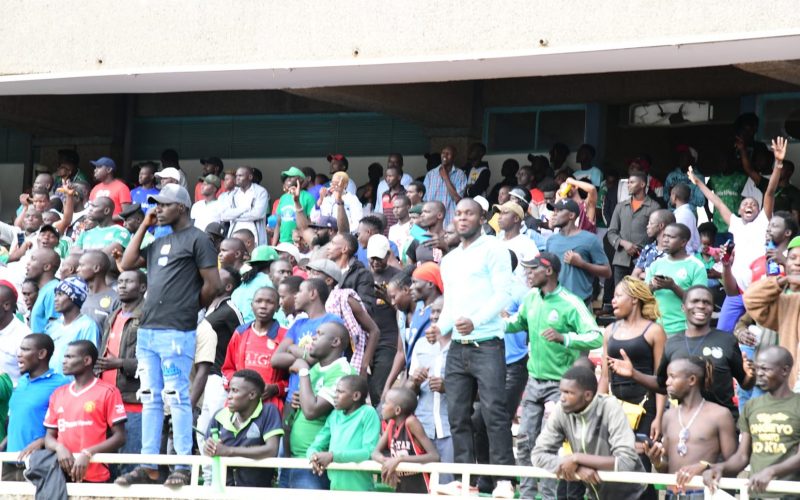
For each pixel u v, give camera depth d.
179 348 18.14
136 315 19.47
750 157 27.19
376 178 31.81
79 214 28.88
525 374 19.25
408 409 16.98
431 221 22.05
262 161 35.38
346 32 24.64
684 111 30.56
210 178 29.08
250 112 35.50
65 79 27.67
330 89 28.22
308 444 17.92
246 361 19.08
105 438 18.39
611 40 21.91
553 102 31.66
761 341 17.95
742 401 18.73
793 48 21.25
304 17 25.06
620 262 25.55
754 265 20.77
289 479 17.94
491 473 15.80
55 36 27.58
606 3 22.00
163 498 17.38
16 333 20.45
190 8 26.23
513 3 22.94
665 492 17.25
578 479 15.14
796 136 28.95
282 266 21.27
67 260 22.62
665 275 19.55
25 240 27.14
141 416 19.16
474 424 18.44
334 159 30.02
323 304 19.08
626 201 25.70
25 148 37.69
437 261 21.94
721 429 15.34
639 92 30.80
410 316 19.92
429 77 25.66
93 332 20.16
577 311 17.44
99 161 29.81
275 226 28.81
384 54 24.22
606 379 17.34
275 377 19.02
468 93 32.03
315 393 17.92
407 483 16.94
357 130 34.19
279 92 35.16
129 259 18.55
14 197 37.75
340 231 25.11
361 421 17.20
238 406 17.58
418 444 16.95
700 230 25.39
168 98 36.47
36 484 18.11
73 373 18.45
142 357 18.23
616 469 15.05
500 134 32.19
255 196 28.48
